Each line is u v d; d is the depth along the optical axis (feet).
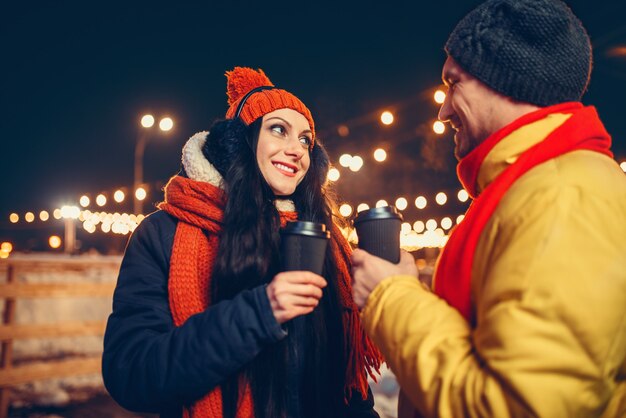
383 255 4.88
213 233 6.24
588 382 3.45
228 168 6.34
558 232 3.60
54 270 16.89
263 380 5.84
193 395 5.41
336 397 6.38
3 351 15.10
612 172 3.98
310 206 7.23
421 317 4.03
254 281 6.02
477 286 4.11
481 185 4.57
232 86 7.15
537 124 4.28
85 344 21.53
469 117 4.63
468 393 3.65
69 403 17.29
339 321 6.54
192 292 5.86
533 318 3.48
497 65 4.33
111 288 17.38
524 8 4.25
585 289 3.46
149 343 5.51
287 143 6.72
